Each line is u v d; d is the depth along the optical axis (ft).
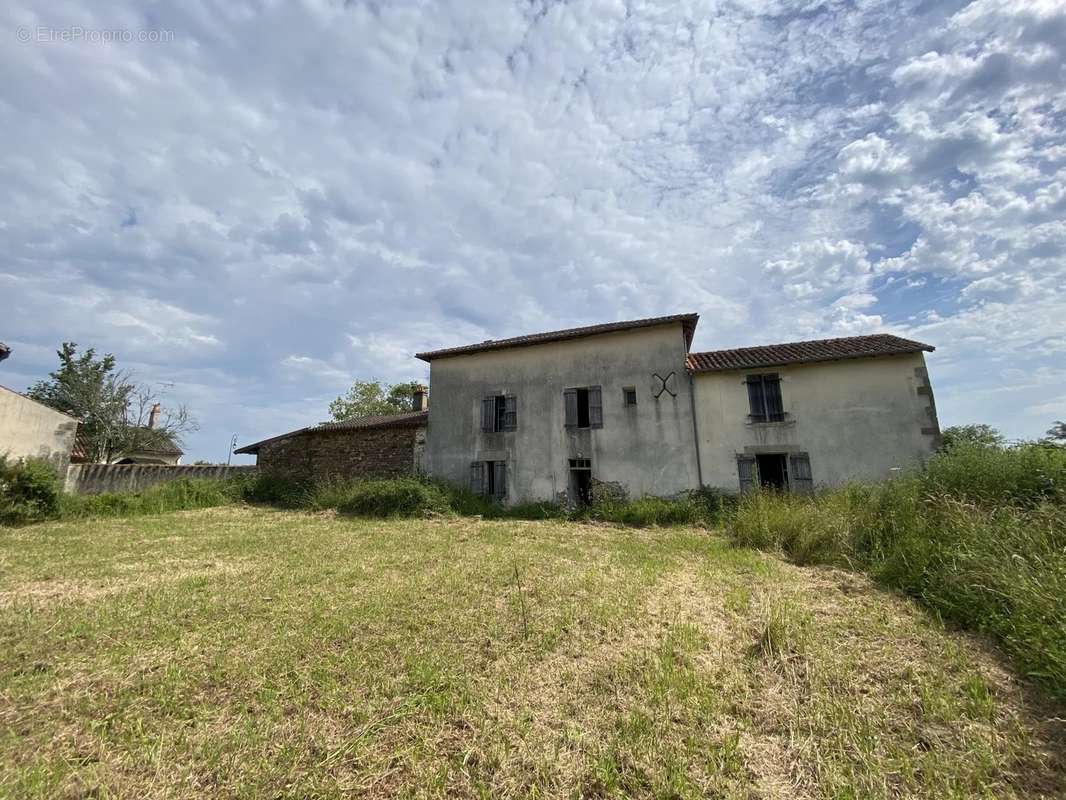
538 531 34.45
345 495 46.65
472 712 10.12
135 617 15.56
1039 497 19.71
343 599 17.60
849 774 8.32
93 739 9.18
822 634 13.91
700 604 16.87
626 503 43.19
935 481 23.91
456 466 51.37
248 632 14.34
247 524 37.73
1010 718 9.77
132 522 38.73
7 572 21.94
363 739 9.18
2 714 10.03
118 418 85.35
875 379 39.93
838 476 39.34
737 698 10.69
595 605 16.61
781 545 25.82
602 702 10.55
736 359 44.86
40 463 40.52
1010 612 13.12
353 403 117.50
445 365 54.24
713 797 7.80
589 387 48.06
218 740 9.13
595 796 7.89
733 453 42.39
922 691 10.69
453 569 22.11
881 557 20.94
